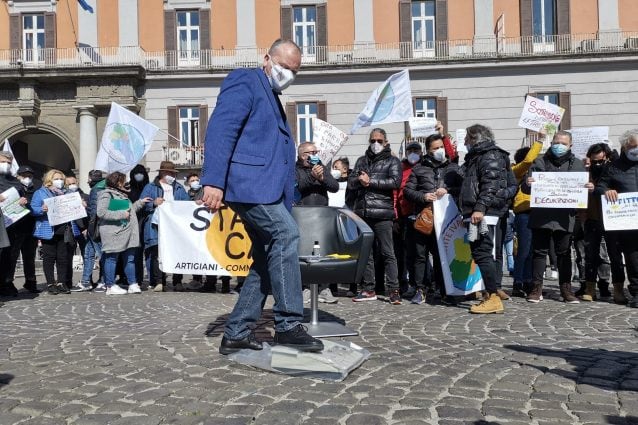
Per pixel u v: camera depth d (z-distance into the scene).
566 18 25.23
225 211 8.81
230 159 3.73
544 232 7.03
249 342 4.16
